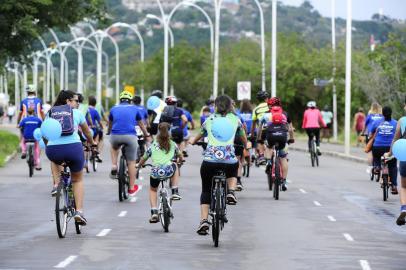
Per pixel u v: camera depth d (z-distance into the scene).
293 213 32.78
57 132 25.52
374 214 32.81
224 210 24.95
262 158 41.72
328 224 29.83
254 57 133.50
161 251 23.78
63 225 26.12
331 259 22.77
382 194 40.50
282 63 115.06
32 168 47.94
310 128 59.59
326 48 108.75
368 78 87.38
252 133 40.81
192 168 55.06
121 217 30.98
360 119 88.94
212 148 24.77
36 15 79.31
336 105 106.62
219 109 25.31
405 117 26.48
